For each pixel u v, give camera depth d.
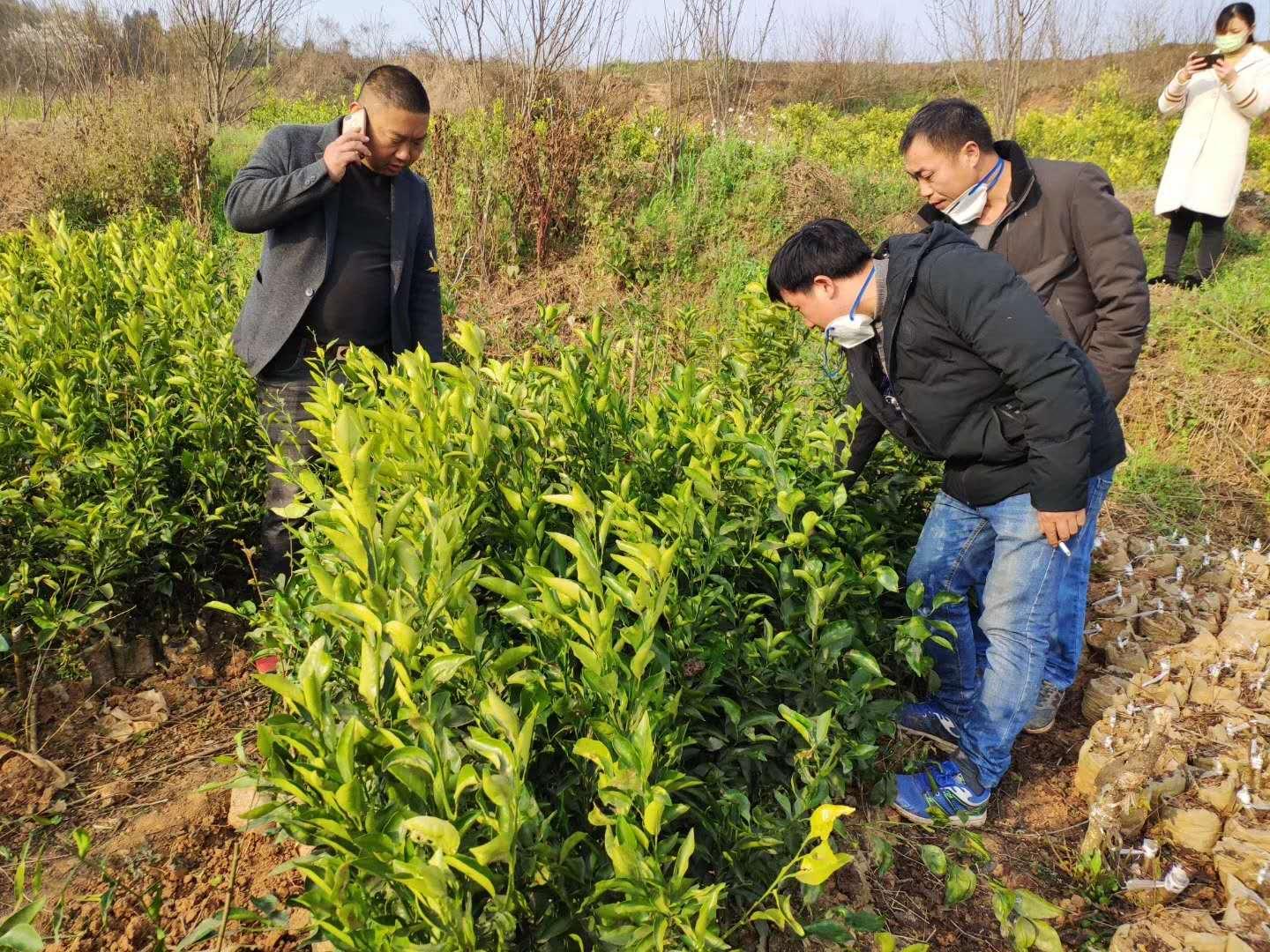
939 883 2.59
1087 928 2.45
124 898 2.40
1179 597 3.77
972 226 3.09
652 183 8.41
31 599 3.18
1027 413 2.36
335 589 1.68
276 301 3.41
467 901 1.46
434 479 2.07
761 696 2.41
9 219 8.87
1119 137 13.41
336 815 1.48
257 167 3.30
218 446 3.57
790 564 2.38
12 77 17.42
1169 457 5.39
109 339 3.82
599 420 2.60
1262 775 2.70
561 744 1.87
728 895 2.15
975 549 2.80
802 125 14.46
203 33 13.90
